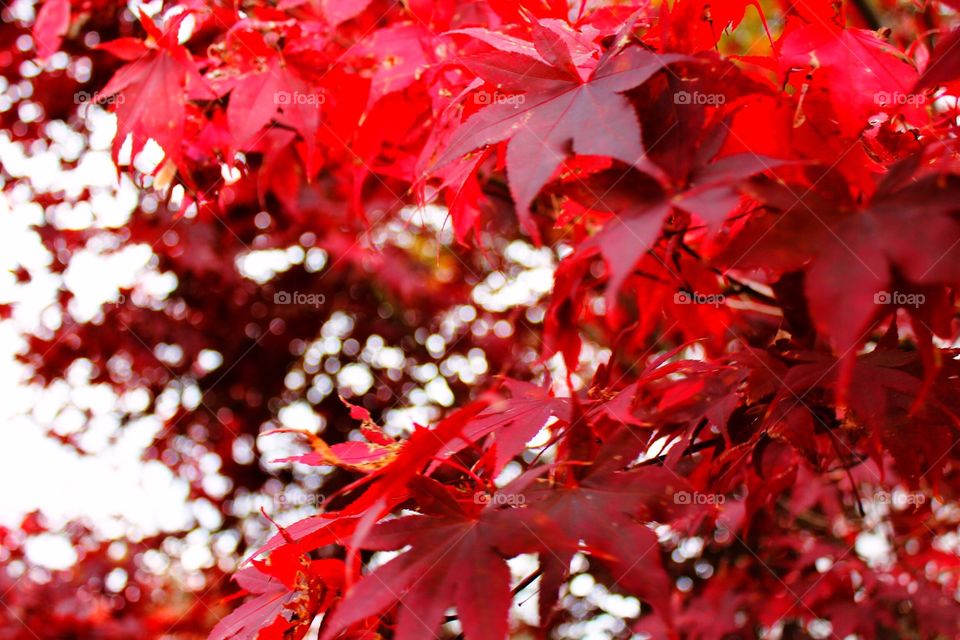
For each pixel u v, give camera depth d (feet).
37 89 5.28
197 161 3.46
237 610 2.84
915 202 2.50
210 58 3.25
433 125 3.18
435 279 7.64
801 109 2.79
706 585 5.38
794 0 2.86
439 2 3.19
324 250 7.03
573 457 2.70
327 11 3.22
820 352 2.88
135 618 6.63
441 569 2.60
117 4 4.11
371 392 7.69
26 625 6.08
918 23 3.20
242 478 7.61
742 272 3.11
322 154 3.73
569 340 2.86
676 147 2.64
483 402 2.56
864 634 4.46
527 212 2.60
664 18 2.78
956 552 4.63
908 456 2.81
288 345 7.59
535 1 2.96
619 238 2.54
